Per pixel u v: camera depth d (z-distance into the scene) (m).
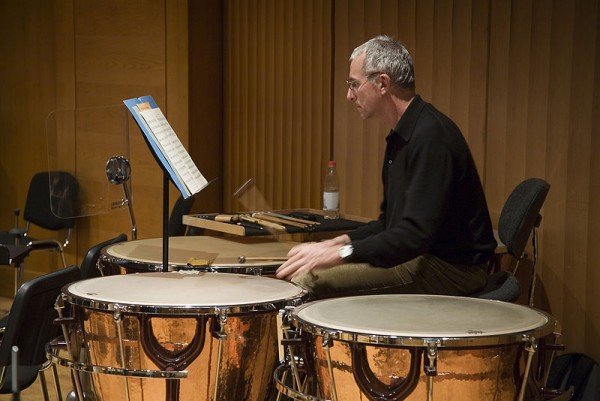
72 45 7.53
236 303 3.12
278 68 6.46
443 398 2.65
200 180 3.67
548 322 2.77
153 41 6.92
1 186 8.26
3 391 3.67
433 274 3.75
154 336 3.12
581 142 5.01
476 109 5.43
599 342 4.98
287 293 3.33
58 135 6.33
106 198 5.72
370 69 3.82
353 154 6.07
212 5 6.77
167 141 3.63
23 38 7.91
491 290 3.86
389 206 3.80
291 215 5.12
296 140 6.39
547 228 5.15
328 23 6.12
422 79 5.66
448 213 3.74
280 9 6.41
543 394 2.96
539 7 5.14
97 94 7.39
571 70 5.02
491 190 5.40
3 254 5.51
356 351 2.66
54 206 5.82
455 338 2.57
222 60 6.85
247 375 3.30
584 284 5.02
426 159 3.58
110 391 3.26
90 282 3.49
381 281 3.77
